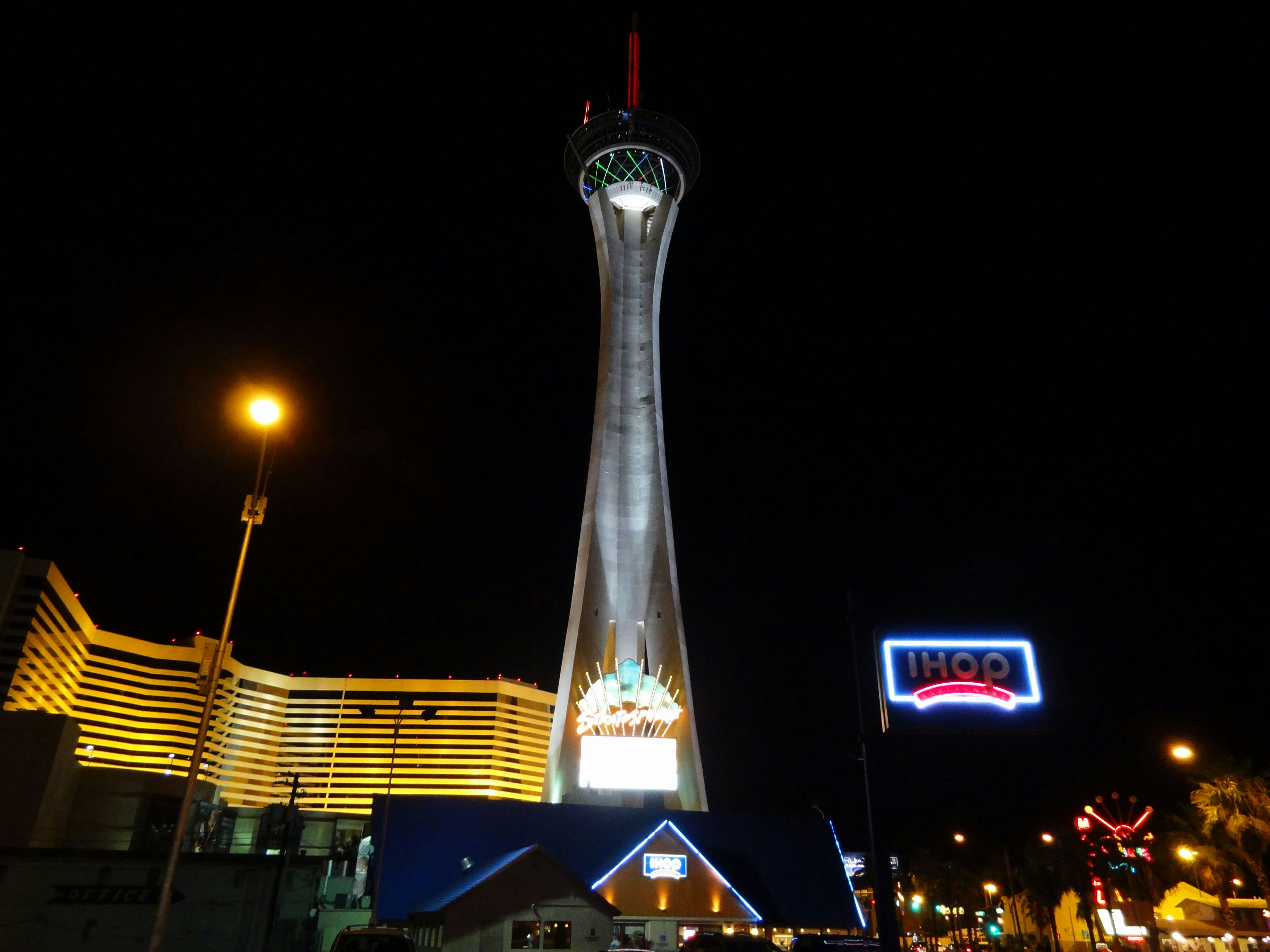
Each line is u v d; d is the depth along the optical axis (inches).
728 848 2114.9
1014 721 969.5
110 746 5605.3
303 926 1540.4
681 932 1862.7
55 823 2362.2
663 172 4160.9
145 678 5910.4
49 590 4478.3
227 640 887.7
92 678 5649.6
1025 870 2684.5
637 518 3334.2
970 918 3415.4
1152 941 1587.1
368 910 2153.1
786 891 2057.1
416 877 1849.2
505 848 1939.0
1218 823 1964.8
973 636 1011.3
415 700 6683.1
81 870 1336.1
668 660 3093.0
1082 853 2218.3
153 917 1343.5
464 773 6437.0
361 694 6663.4
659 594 3198.8
